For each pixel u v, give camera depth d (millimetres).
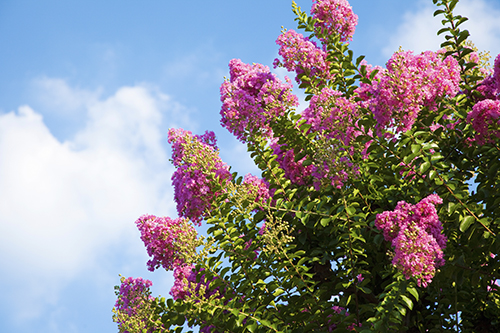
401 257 3580
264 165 5219
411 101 4383
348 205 4293
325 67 5953
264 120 5438
